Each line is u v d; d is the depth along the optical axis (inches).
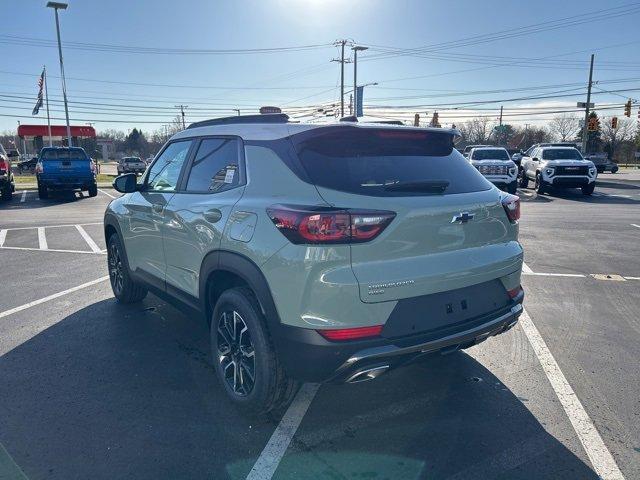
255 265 117.4
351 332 107.7
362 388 146.3
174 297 163.8
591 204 647.1
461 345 122.7
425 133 133.7
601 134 3272.6
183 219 148.8
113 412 133.0
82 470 109.8
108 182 1233.4
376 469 110.0
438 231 117.6
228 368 136.2
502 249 134.5
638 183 1098.7
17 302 225.9
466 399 139.3
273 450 117.1
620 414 130.8
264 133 130.8
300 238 108.1
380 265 109.7
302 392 144.2
